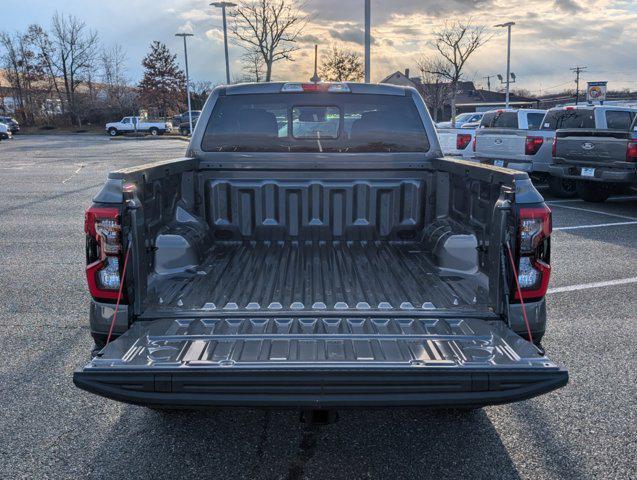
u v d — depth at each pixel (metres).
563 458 3.28
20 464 3.23
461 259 3.74
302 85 4.37
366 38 19.34
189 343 2.75
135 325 2.95
